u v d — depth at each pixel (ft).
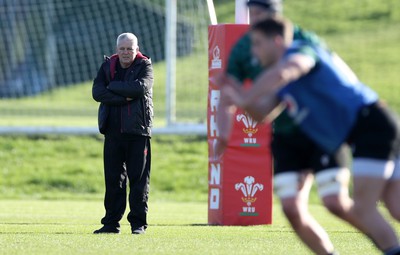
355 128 63.21
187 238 101.40
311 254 84.53
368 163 62.64
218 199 127.44
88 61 383.65
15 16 362.94
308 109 61.41
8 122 295.48
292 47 60.95
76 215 145.38
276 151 65.57
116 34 385.09
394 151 63.72
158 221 136.05
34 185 208.23
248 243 95.71
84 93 379.55
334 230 117.60
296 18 506.89
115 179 106.63
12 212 150.92
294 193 64.08
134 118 104.42
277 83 58.08
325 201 63.31
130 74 104.78
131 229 108.37
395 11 503.61
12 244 91.76
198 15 344.08
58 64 379.96
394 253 62.90
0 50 361.10
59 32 378.94
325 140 62.03
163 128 230.27
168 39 231.50
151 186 209.36
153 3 395.96
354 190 63.46
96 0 386.73
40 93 373.20
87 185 208.95
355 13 507.30
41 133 240.12
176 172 217.97
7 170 216.74
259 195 127.24
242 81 70.95
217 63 125.70
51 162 223.71
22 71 368.27
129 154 106.32
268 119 67.41
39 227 117.70
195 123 240.73
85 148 234.58
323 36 471.62
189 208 171.63
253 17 69.82
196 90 343.87
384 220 63.36
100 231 107.96
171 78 233.14
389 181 67.05
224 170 126.72
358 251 88.38
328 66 61.98
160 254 82.94
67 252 83.92
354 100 62.39
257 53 61.87
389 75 378.94
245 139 126.62
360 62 407.44
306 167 65.57
